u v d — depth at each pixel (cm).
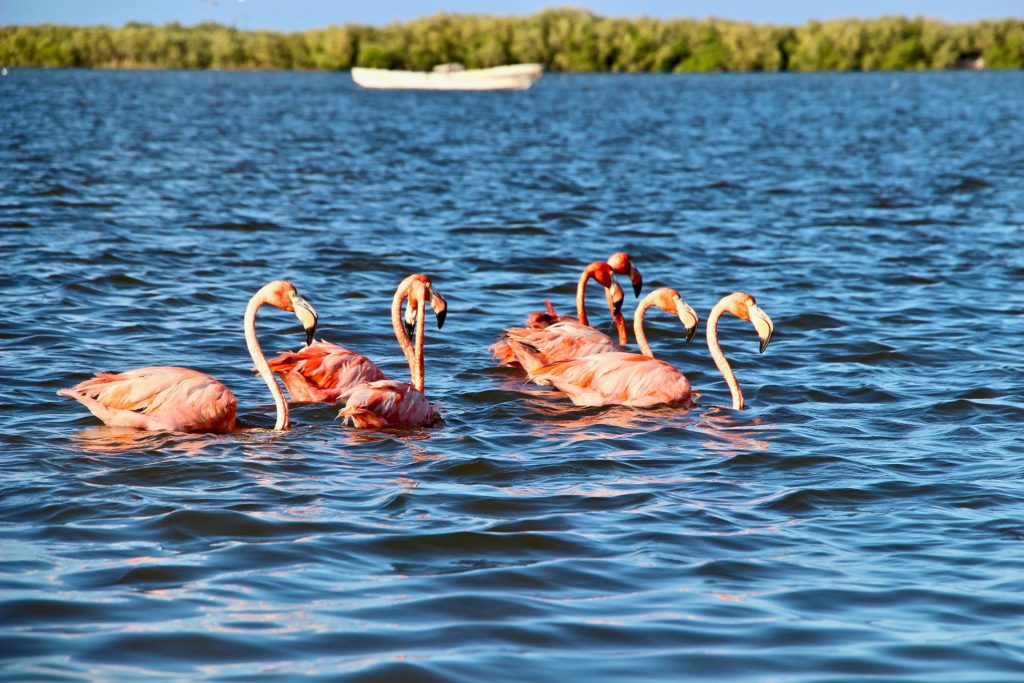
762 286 2086
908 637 705
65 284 1898
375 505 932
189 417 1123
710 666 664
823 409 1300
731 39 15838
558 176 4003
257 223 2698
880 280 2144
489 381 1415
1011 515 930
